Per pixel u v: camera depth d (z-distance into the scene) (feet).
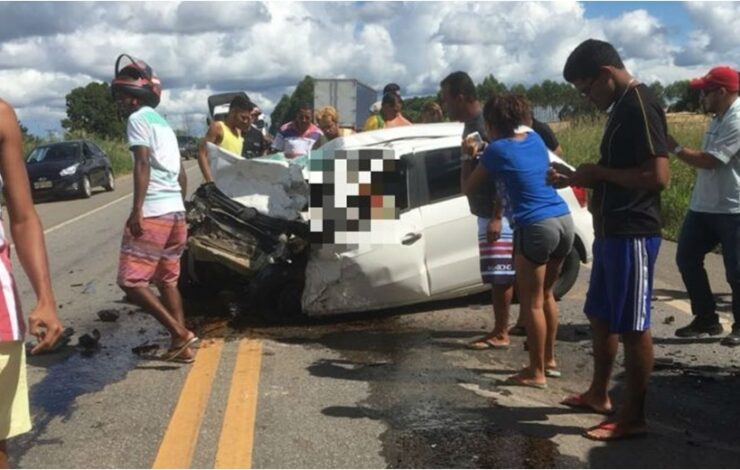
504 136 16.61
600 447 13.93
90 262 35.14
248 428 14.90
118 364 19.22
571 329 21.75
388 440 14.30
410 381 17.63
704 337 20.75
